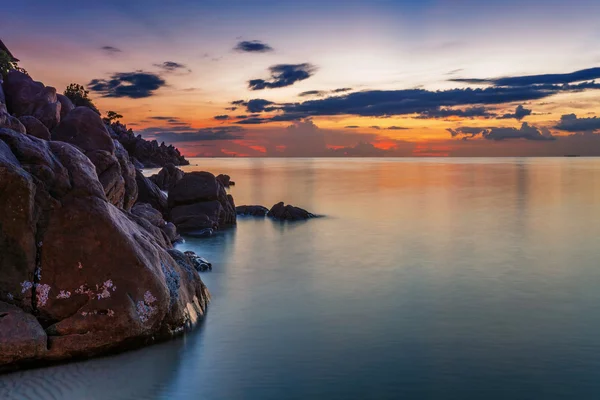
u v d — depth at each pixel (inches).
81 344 540.4
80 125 1159.6
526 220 1692.9
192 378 525.7
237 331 658.8
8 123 938.1
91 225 580.1
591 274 962.7
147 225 796.0
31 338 514.3
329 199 2440.9
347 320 706.8
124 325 560.4
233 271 997.2
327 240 1346.0
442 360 578.6
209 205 1600.6
